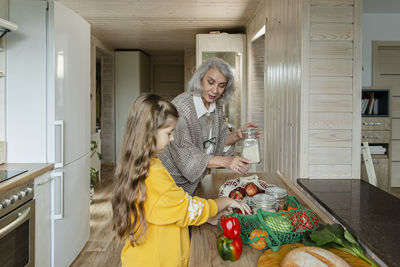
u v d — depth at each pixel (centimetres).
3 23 198
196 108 159
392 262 86
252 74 472
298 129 207
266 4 348
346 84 198
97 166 552
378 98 409
